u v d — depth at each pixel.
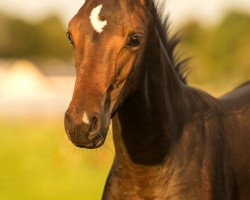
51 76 107.00
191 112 8.27
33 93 86.19
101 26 6.91
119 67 6.98
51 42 129.12
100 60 6.86
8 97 78.06
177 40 8.97
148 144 7.84
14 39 129.75
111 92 6.98
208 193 7.98
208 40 65.31
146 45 7.33
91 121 6.64
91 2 7.09
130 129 7.84
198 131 8.20
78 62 6.92
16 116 54.72
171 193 7.91
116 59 6.93
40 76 104.62
